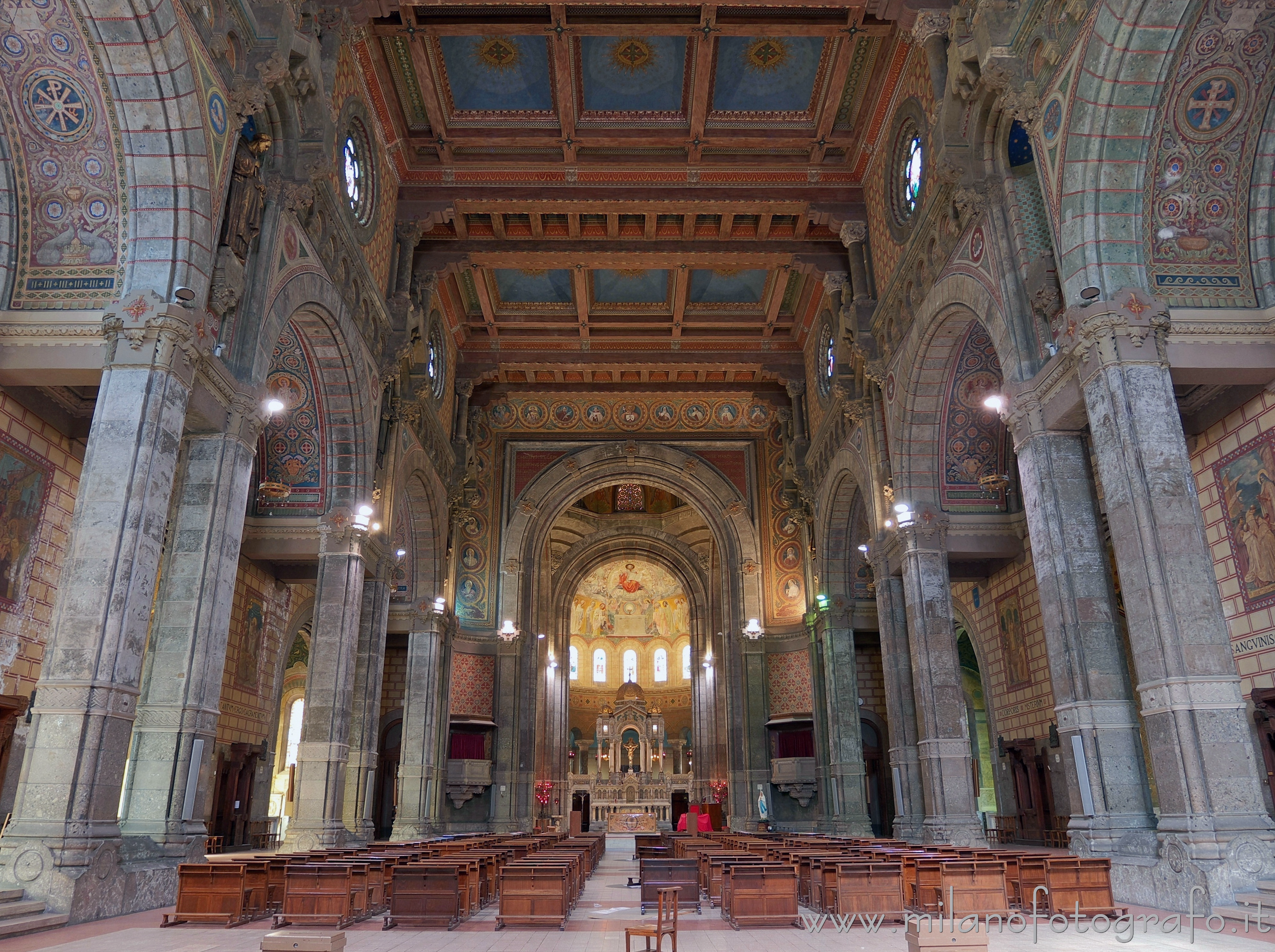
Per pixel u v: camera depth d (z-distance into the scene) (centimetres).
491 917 1068
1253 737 1181
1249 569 1322
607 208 2416
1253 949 782
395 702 3039
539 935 926
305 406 1889
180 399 1142
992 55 1348
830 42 2045
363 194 2022
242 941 841
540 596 4309
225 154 1248
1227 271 1231
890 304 2086
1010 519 1973
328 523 1869
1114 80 1162
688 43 2062
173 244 1177
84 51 1105
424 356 2450
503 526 3378
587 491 3509
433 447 2709
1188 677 1024
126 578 1035
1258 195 1227
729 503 3412
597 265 2642
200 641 1201
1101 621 1226
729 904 1016
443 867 984
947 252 1697
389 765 2986
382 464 2164
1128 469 1105
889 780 2922
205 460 1270
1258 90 1174
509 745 3122
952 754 1767
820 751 2830
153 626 1227
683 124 2292
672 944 828
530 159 2361
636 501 4481
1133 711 1188
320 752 1720
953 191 1619
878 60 2066
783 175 2389
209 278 1217
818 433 2869
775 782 3100
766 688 3209
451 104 2228
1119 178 1206
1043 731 2033
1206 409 1400
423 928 967
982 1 1388
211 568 1233
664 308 3103
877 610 2502
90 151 1175
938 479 2000
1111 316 1154
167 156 1166
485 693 3200
